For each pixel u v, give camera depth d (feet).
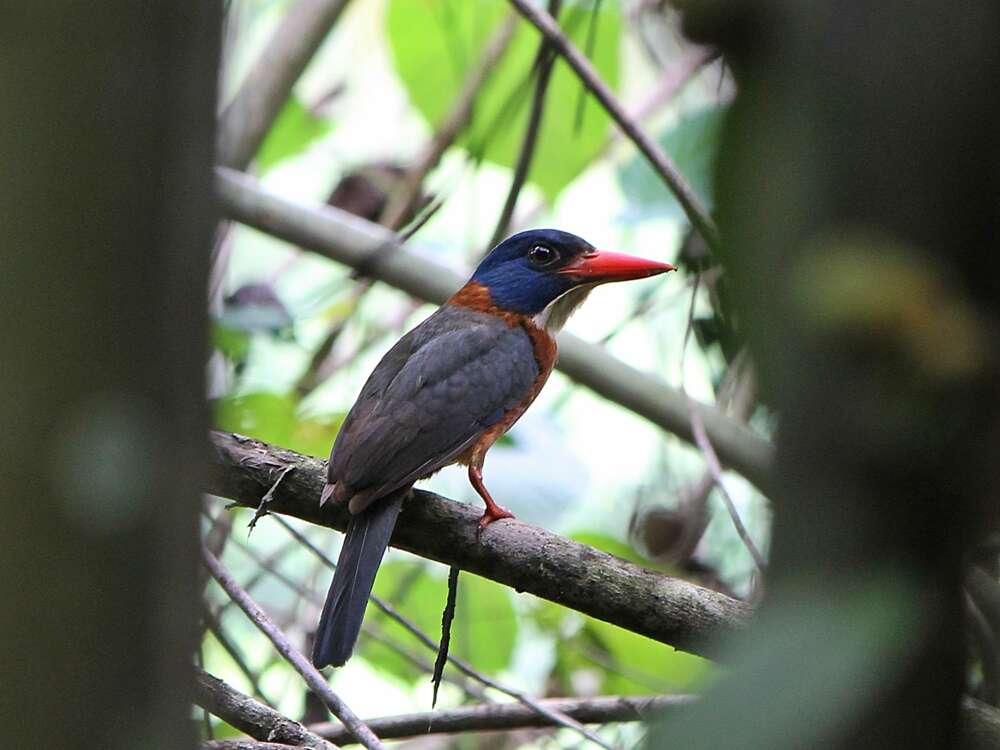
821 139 5.99
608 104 25.25
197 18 7.16
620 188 33.14
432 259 33.35
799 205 6.06
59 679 7.06
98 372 7.01
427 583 36.50
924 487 5.85
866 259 5.81
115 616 7.14
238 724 23.07
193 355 7.32
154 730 7.29
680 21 6.77
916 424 5.81
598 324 40.65
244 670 24.95
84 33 6.86
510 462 34.06
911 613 5.73
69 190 6.92
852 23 5.93
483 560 24.08
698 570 34.88
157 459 7.18
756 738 5.50
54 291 6.93
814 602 5.85
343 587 24.13
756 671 5.67
